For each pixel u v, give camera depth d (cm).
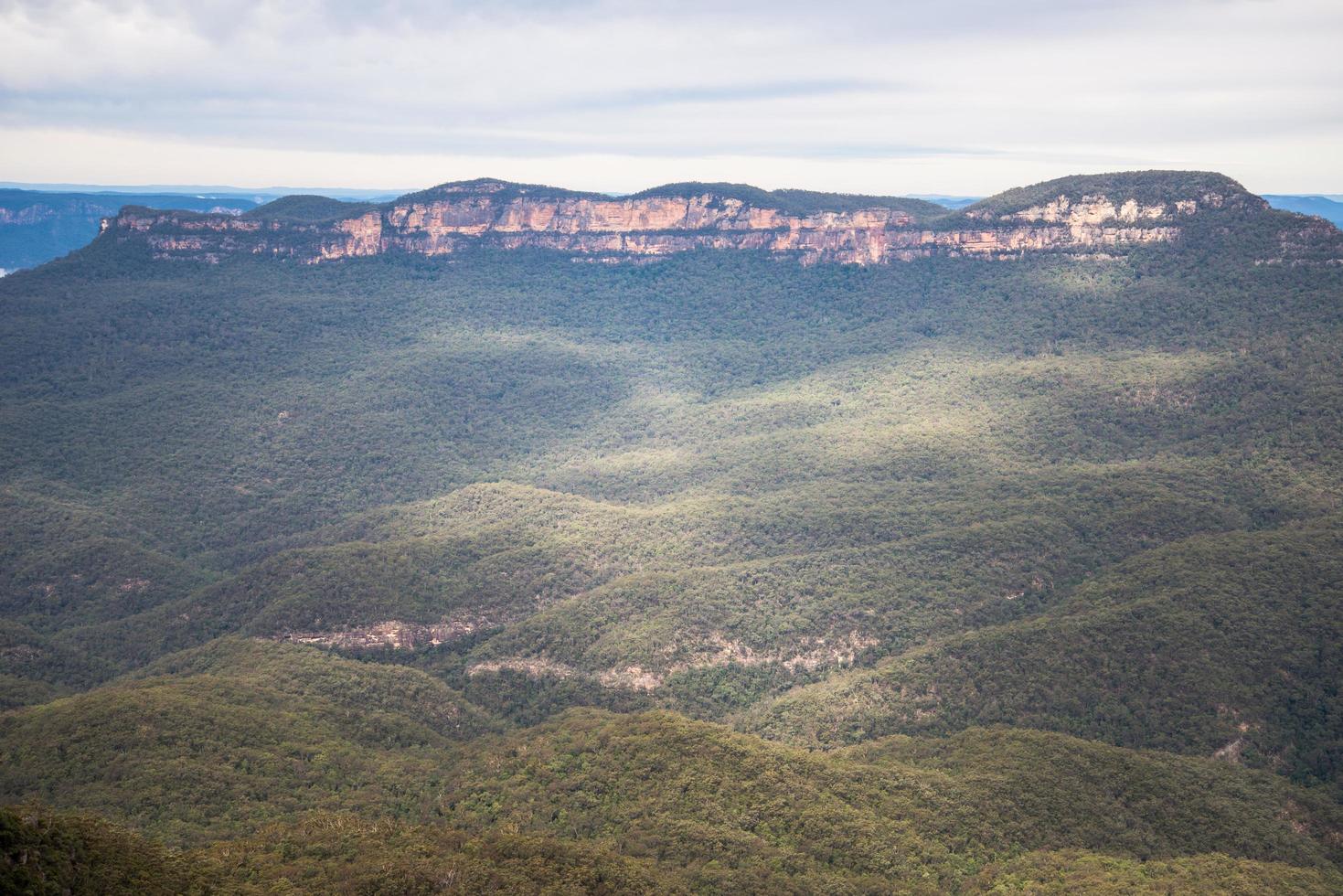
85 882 9906
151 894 10056
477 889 10912
